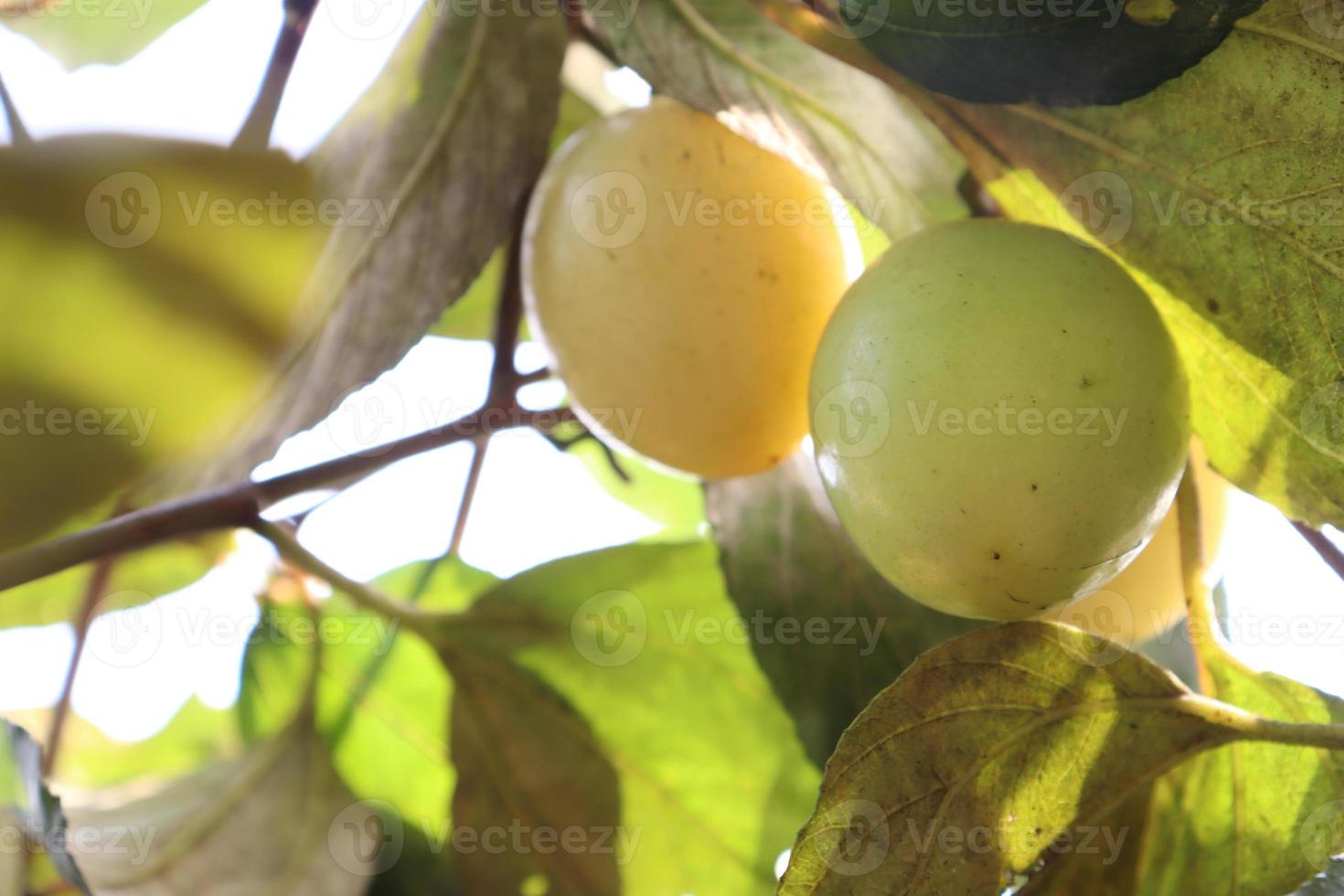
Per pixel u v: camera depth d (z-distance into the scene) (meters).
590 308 0.24
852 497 0.22
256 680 0.28
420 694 0.27
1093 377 0.22
